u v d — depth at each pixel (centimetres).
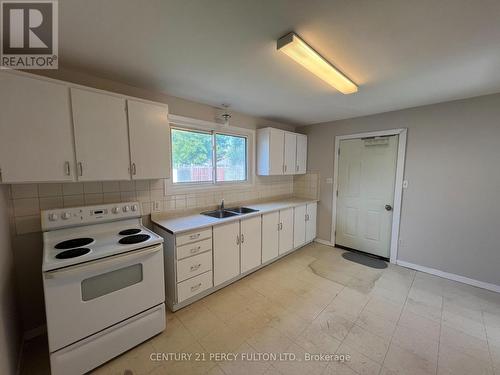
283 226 317
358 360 153
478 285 246
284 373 144
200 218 245
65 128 156
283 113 314
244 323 191
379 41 137
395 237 303
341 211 361
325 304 216
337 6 106
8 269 143
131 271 159
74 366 138
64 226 174
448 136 255
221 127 291
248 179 339
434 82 199
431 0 102
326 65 162
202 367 149
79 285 137
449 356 156
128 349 159
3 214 141
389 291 238
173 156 255
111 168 179
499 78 189
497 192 230
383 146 308
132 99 188
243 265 262
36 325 176
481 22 117
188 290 210
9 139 136
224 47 145
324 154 375
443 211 264
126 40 137
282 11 110
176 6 106
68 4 104
